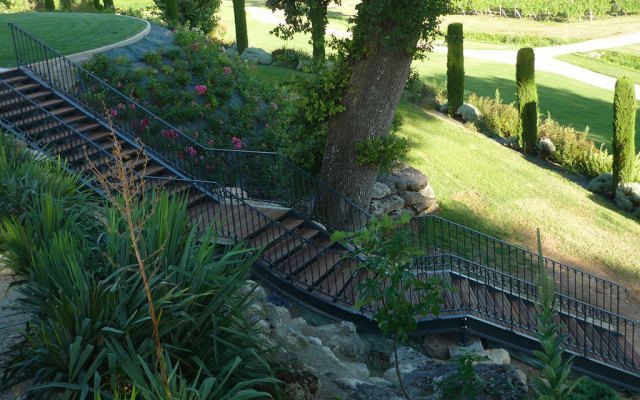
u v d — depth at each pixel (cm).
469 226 1856
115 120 1664
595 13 7756
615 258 1839
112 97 1762
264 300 905
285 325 896
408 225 1788
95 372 518
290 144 1739
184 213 708
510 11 8244
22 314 686
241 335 607
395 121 1764
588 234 1950
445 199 1989
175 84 1955
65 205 834
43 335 566
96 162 1361
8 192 848
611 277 1750
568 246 1862
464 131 2639
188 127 1839
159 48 2105
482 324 1209
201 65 2069
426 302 704
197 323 600
